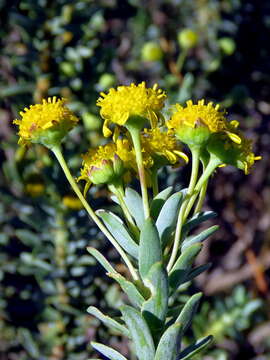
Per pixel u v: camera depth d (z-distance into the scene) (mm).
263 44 375
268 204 392
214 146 132
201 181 131
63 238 265
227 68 371
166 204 124
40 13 270
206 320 309
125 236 126
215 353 305
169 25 371
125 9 375
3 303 296
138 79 360
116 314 274
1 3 276
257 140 389
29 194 276
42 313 274
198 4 372
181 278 124
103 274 275
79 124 275
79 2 271
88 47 276
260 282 360
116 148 136
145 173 135
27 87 271
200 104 135
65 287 269
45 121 140
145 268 121
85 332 274
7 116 290
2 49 278
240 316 307
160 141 134
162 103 134
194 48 365
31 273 270
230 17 371
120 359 132
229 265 370
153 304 121
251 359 321
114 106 132
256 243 387
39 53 272
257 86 379
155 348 125
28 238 267
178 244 124
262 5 374
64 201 262
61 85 275
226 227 382
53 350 276
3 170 287
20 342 292
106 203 280
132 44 374
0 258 287
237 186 393
